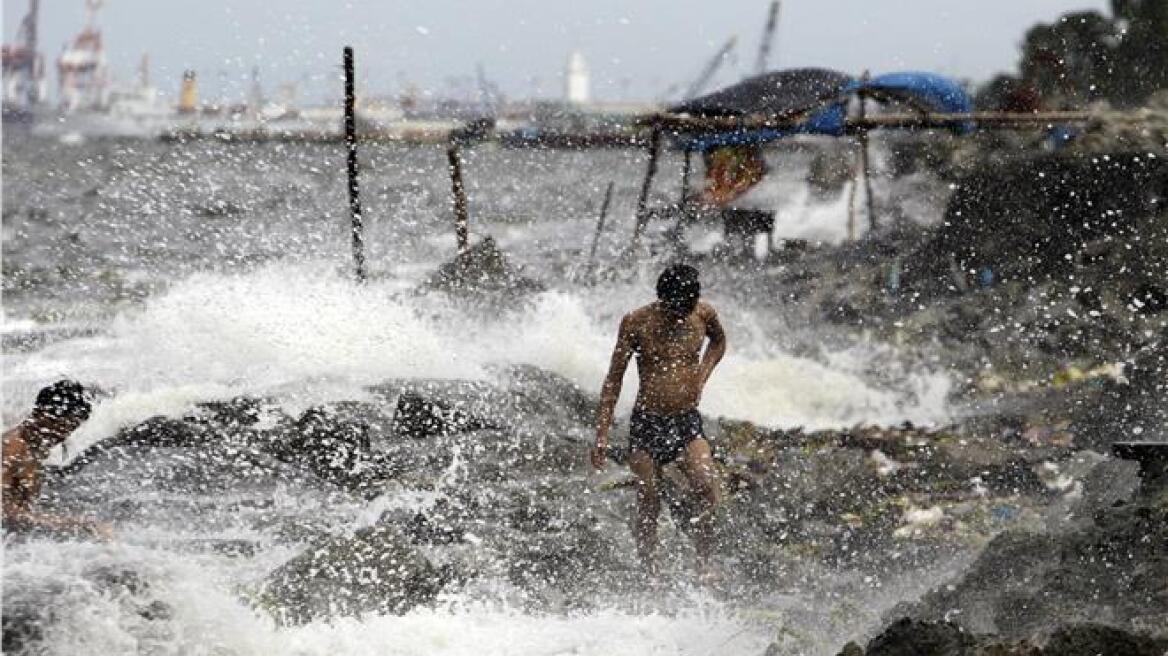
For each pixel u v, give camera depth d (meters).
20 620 21.83
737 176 94.25
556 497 36.41
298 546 31.11
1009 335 61.97
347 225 135.00
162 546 30.38
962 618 23.31
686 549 33.06
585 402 46.62
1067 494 37.44
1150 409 47.06
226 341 52.41
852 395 54.00
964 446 42.66
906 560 32.22
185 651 23.16
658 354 33.03
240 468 37.38
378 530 28.11
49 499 34.44
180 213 145.50
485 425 41.84
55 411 30.72
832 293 76.31
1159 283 62.94
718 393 52.94
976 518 35.56
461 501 35.78
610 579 30.92
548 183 188.62
